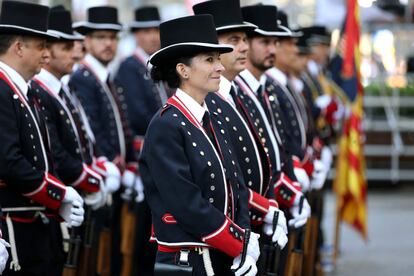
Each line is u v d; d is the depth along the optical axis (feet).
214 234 36.17
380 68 120.78
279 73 61.52
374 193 121.08
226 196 37.47
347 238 91.20
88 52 62.39
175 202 36.09
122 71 67.31
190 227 36.22
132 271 61.67
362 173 78.84
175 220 36.81
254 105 46.14
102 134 61.41
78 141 52.31
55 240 46.93
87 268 49.16
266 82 52.60
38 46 44.14
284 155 48.73
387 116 119.75
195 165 36.76
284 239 41.42
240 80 46.39
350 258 80.43
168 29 37.29
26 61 43.93
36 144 44.06
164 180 36.22
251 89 47.26
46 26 44.47
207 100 41.22
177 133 36.65
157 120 36.99
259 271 41.96
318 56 86.99
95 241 51.62
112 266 61.87
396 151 119.65
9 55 43.80
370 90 119.14
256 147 42.70
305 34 85.20
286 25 63.21
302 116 65.82
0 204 43.32
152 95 66.28
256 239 37.65
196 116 37.52
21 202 43.83
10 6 43.98
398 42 121.08
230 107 42.22
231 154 38.70
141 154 37.65
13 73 43.88
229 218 37.37
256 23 47.88
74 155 51.62
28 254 44.50
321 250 73.00
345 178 78.54
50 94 51.03
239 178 38.83
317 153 74.43
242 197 38.60
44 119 46.55
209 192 36.96
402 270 74.59
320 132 80.12
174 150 36.42
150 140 36.86
